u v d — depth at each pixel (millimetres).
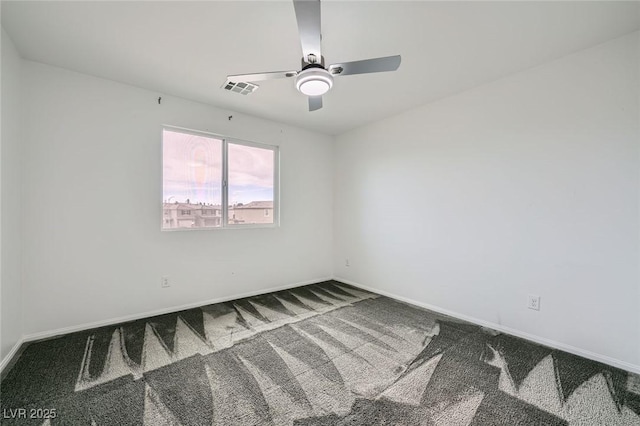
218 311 3057
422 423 1470
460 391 1730
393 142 3621
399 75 2533
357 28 1895
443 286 3082
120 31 1931
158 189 2928
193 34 1965
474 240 2820
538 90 2373
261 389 1739
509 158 2557
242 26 1879
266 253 3805
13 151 2102
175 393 1695
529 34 1961
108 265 2662
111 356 2098
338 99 3078
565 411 1564
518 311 2510
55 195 2408
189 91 2891
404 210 3494
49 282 2393
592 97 2109
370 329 2629
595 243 2113
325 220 4484
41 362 1998
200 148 3266
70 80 2467
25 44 2078
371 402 1629
